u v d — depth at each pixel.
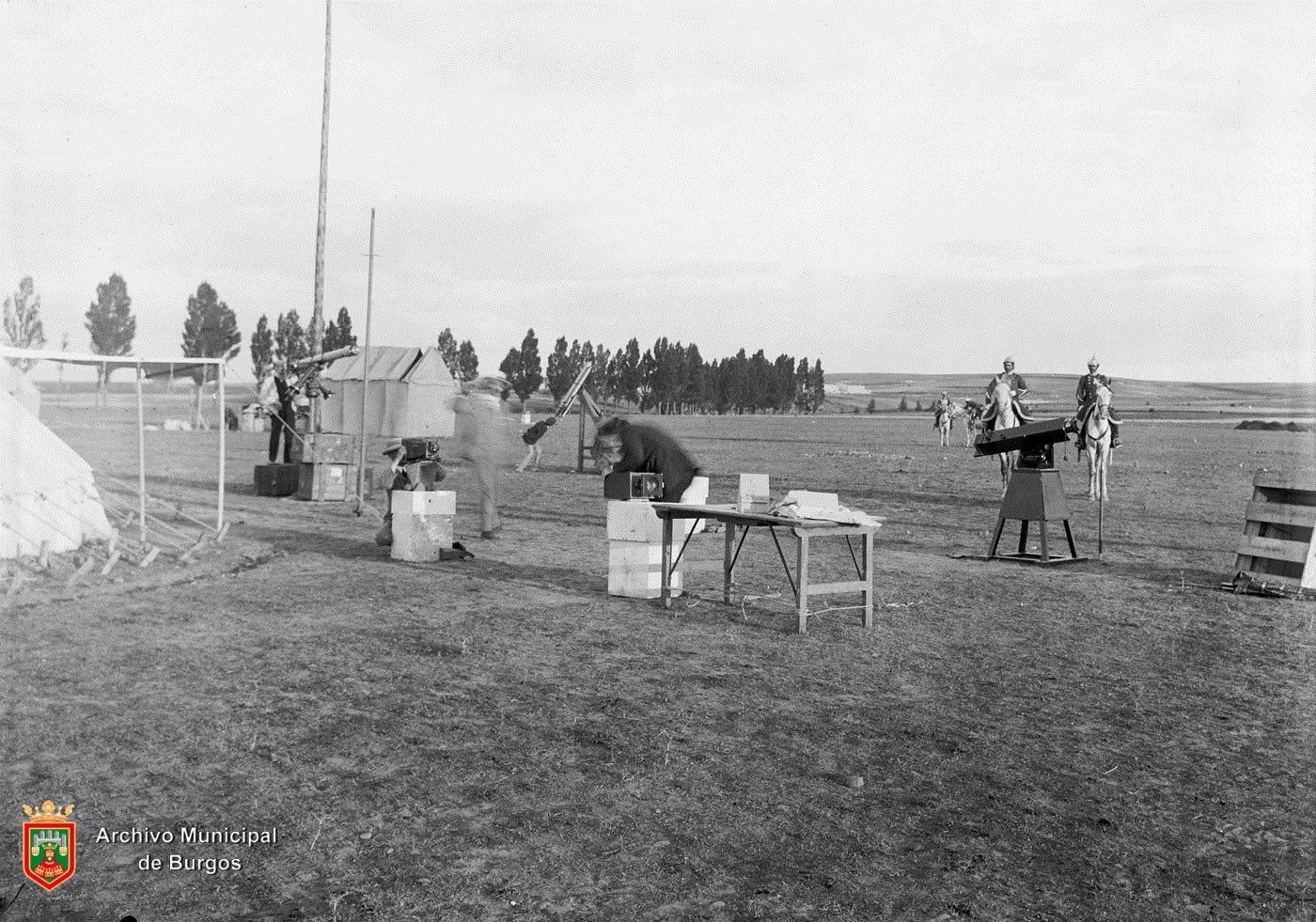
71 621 10.30
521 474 33.47
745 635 10.47
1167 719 7.89
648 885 4.98
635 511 12.39
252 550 15.46
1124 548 18.64
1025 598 13.23
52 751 6.56
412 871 5.07
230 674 8.46
